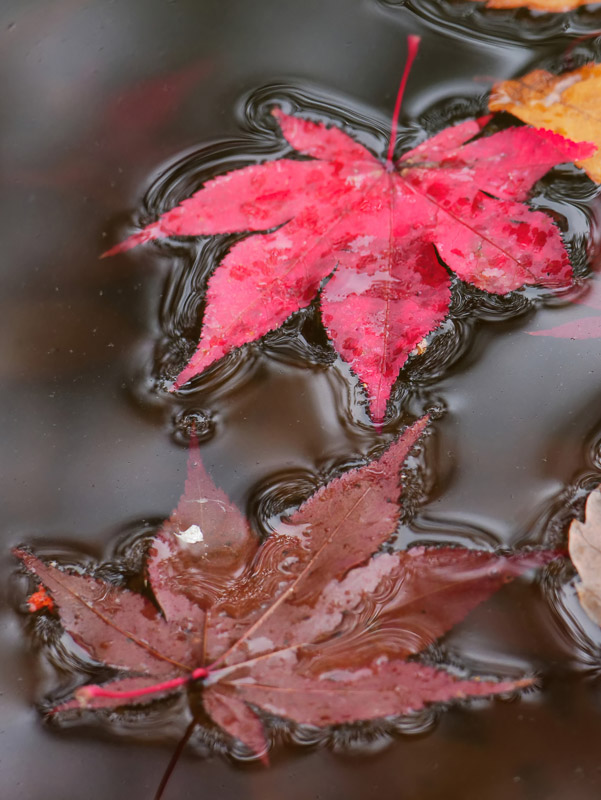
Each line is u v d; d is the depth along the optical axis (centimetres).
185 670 60
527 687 61
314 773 60
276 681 60
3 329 64
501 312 64
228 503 61
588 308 64
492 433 63
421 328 63
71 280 65
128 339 64
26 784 60
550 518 62
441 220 63
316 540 61
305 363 64
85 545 62
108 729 61
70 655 61
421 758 60
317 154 64
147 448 63
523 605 61
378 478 61
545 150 64
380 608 60
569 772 60
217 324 63
